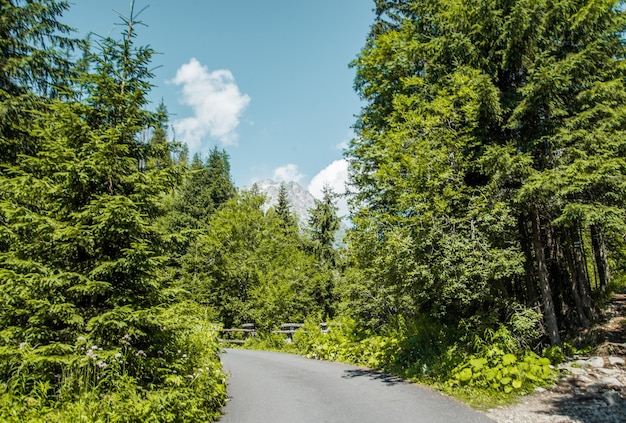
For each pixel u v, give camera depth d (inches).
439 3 458.0
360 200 524.1
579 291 423.8
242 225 1135.6
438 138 392.5
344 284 600.7
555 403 261.9
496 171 374.9
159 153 295.4
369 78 580.7
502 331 344.5
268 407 282.4
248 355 623.8
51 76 381.1
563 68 358.0
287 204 1652.3
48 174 247.4
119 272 249.9
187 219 1304.1
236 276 1036.5
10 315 221.5
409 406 276.1
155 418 198.5
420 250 350.6
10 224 242.1
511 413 251.4
